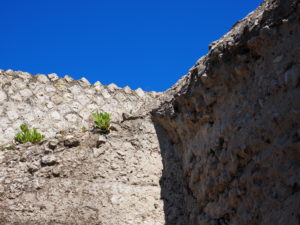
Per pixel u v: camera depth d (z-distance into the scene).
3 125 8.39
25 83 9.02
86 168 5.99
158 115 6.25
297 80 3.51
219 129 4.50
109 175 5.95
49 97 9.10
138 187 5.84
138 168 6.04
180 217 5.49
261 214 3.61
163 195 5.82
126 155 6.14
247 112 4.07
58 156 6.07
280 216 3.33
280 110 3.60
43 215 5.54
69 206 5.61
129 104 9.97
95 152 6.12
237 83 4.34
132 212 5.61
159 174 6.05
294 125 3.45
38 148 6.27
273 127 3.65
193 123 5.20
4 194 5.70
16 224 5.46
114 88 9.97
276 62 3.77
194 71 5.24
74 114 9.18
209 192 4.64
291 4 3.69
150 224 5.54
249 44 4.07
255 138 3.85
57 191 5.73
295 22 3.65
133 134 6.39
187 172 5.43
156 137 6.35
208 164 4.70
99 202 5.63
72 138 6.21
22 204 5.62
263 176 3.66
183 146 5.68
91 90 9.64
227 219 4.24
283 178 3.41
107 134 6.37
